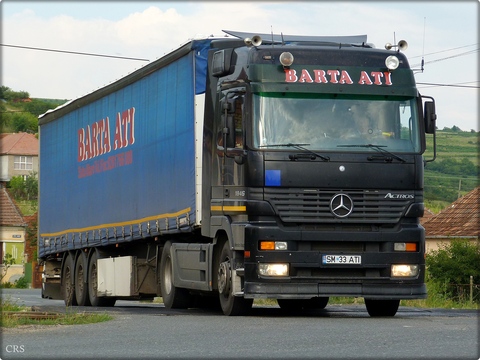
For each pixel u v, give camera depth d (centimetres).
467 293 6581
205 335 2067
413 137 2627
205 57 2942
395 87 2634
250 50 2619
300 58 2609
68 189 4428
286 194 2539
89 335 2083
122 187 3703
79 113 4281
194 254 2942
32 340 1991
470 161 9125
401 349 1814
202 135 2912
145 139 3441
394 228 2594
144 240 3578
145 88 3453
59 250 4572
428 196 9412
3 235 13000
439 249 6894
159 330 2186
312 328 2212
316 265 2541
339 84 2602
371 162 2577
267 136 2547
